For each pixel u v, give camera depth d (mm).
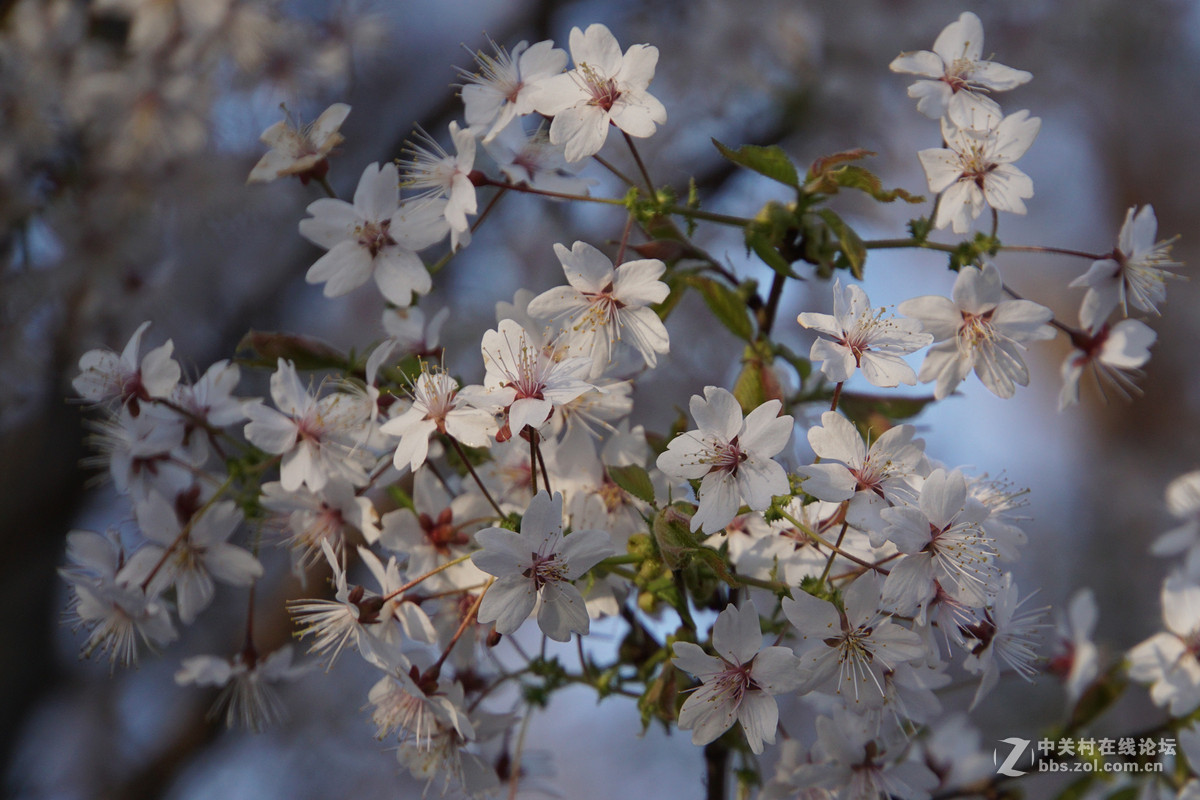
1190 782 737
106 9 942
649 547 681
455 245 703
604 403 706
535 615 667
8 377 967
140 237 994
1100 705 755
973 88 714
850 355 672
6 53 935
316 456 705
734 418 668
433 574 694
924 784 702
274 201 1084
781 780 708
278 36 965
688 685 682
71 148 977
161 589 716
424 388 680
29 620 1077
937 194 714
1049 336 695
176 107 966
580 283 686
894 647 662
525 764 738
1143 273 717
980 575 662
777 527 690
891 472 670
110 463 729
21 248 955
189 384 728
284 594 974
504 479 708
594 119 698
